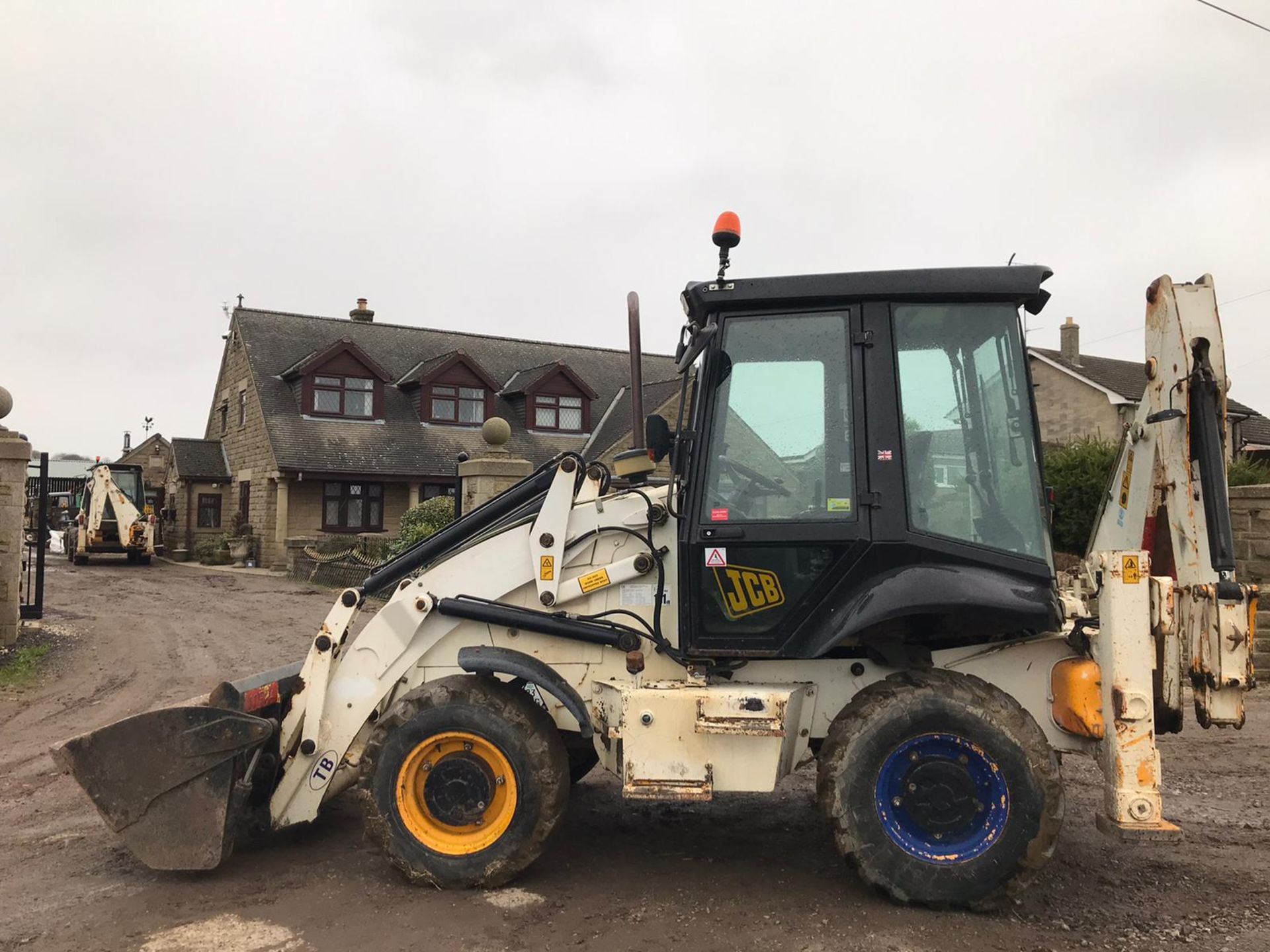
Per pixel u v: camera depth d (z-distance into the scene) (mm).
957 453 4219
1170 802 5645
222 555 27031
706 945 3748
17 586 11102
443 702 4352
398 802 4371
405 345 30656
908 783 4059
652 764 4121
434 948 3748
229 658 11398
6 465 11008
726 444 4371
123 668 10719
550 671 4414
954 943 3750
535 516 4844
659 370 33531
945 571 4074
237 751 4375
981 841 3990
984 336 4289
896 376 4234
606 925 3947
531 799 4277
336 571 20406
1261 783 6000
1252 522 9383
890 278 4273
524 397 28875
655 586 4609
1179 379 4348
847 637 4184
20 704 8828
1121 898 4207
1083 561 5367
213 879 4480
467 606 4664
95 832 5258
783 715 4035
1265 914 4027
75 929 3943
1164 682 4129
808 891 4289
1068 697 4133
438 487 27109
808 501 4250
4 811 5680
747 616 4305
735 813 5496
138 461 40438
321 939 3836
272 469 25172
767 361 4375
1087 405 28391
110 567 26016
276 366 27641
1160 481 4469
